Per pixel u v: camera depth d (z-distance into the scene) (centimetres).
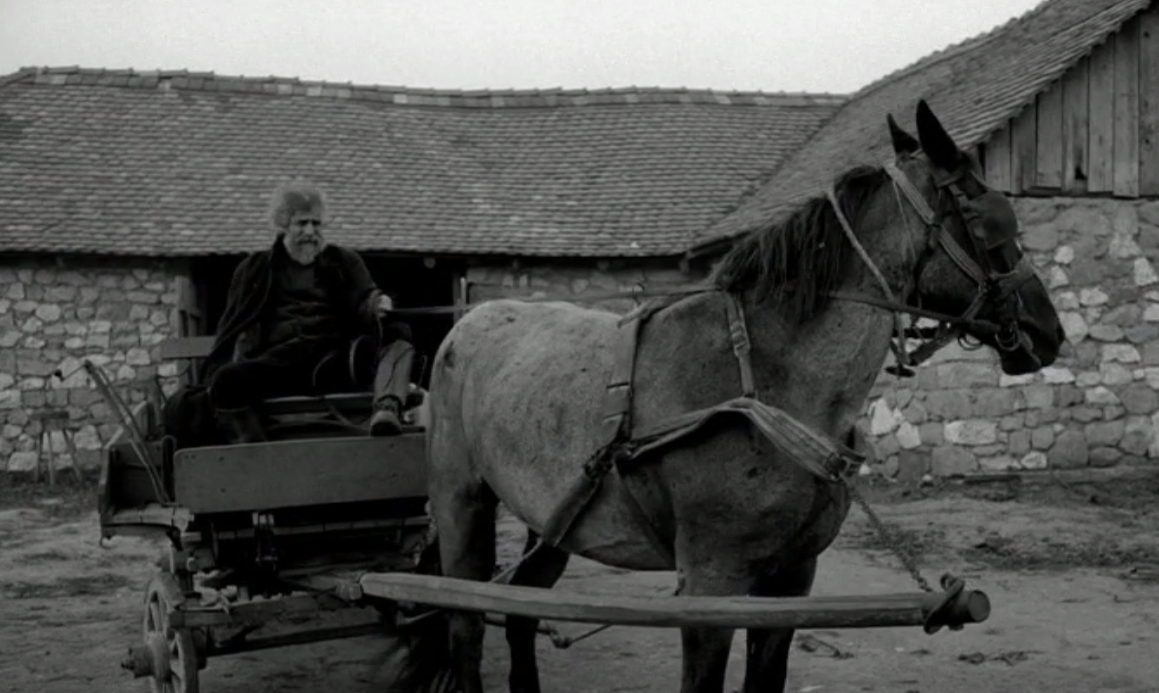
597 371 441
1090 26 1472
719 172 2012
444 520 530
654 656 677
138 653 542
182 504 495
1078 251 1408
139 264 1694
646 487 410
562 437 444
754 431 385
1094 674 616
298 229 560
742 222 1672
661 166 2038
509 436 471
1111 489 1336
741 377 398
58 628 772
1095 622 733
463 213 1858
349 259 579
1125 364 1411
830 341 396
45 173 1844
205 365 574
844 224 397
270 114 2131
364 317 561
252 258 577
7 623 786
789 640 417
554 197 1934
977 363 1383
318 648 703
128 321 1694
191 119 2075
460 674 518
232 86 2206
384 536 564
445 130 2184
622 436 413
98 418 1683
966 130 1405
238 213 1789
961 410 1382
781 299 399
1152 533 1073
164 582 545
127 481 602
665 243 1767
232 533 513
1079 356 1399
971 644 687
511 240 1770
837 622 338
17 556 1058
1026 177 1398
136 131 2012
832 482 372
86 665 670
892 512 1220
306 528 530
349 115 2173
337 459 521
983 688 595
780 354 399
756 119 2266
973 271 387
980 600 326
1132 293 1420
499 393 482
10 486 1585
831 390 397
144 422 632
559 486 444
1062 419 1394
